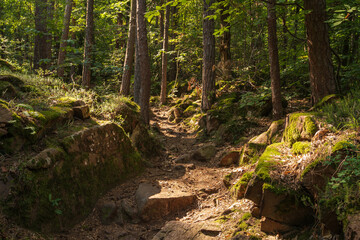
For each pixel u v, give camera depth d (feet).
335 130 13.51
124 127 23.08
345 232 9.48
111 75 57.31
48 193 13.74
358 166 10.62
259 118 29.43
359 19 23.17
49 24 33.50
